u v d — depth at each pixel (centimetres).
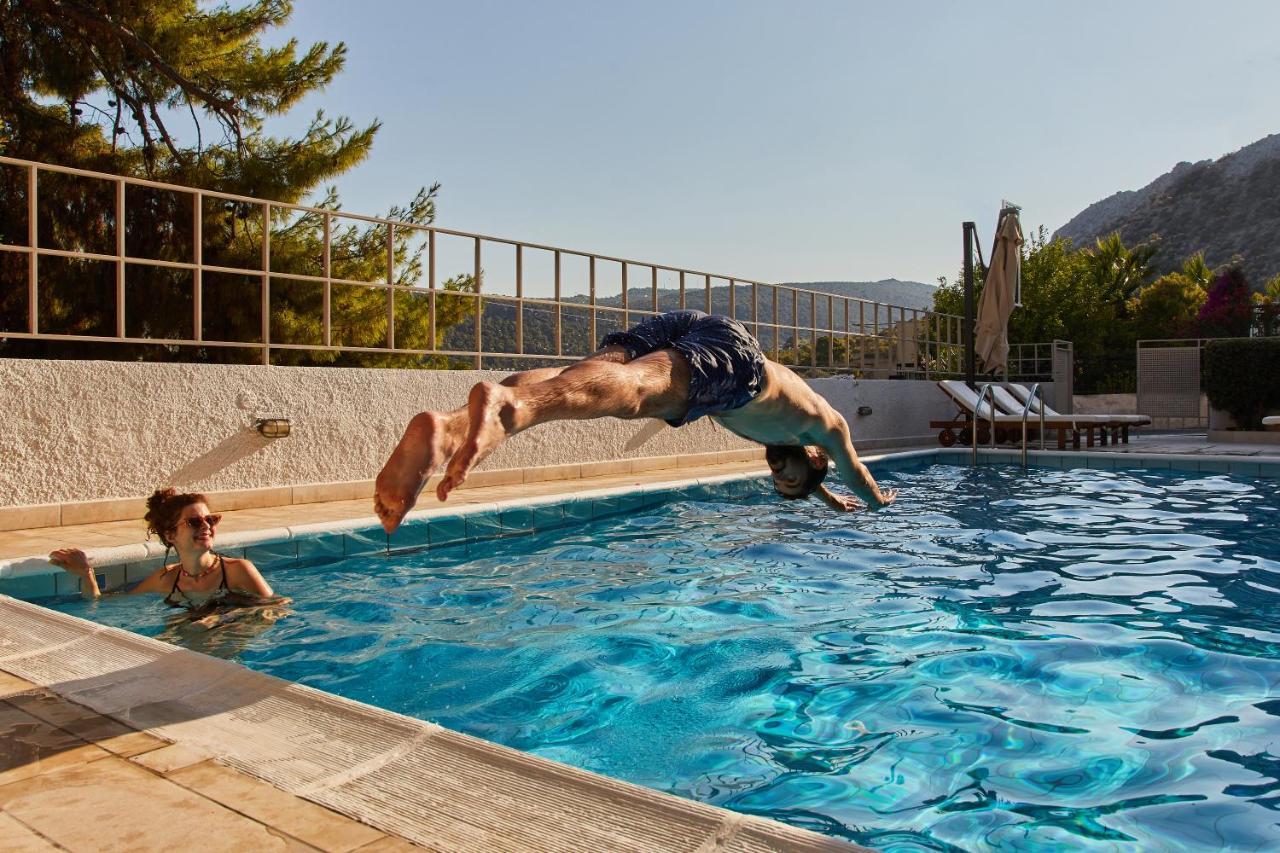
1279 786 264
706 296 1202
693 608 490
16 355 1127
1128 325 3120
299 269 1208
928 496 939
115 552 518
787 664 395
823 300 1448
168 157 1260
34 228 643
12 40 1144
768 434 318
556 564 605
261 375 745
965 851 227
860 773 280
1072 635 432
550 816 181
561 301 1021
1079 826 240
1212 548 649
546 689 365
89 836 176
